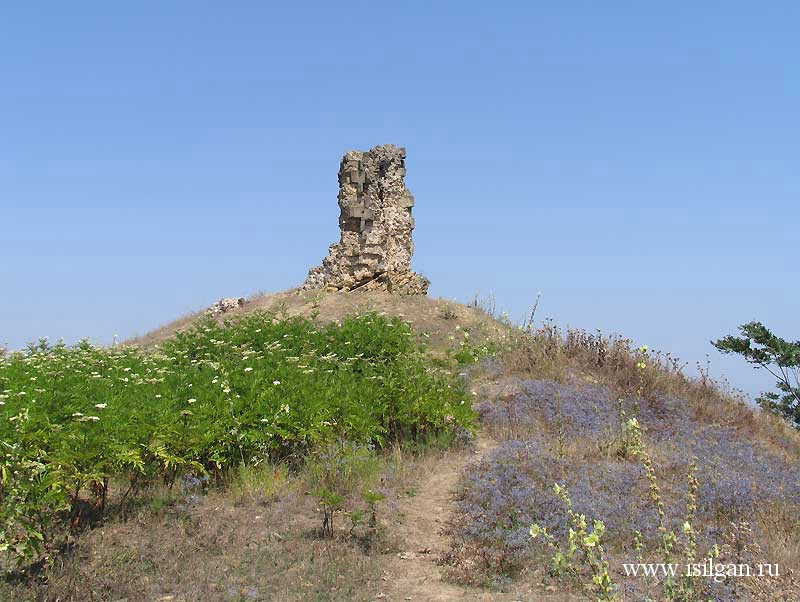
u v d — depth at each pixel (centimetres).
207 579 750
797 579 748
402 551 861
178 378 1280
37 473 782
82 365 1524
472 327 2436
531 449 1178
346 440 1174
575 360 1730
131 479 976
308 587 743
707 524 919
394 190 2878
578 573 755
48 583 702
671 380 1631
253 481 1019
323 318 2486
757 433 1455
